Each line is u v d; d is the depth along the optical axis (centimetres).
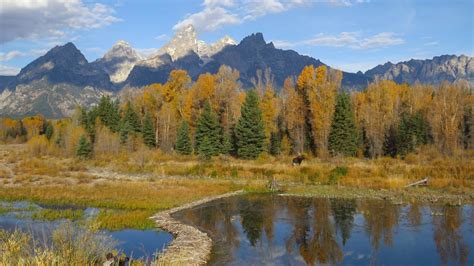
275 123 8131
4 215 2952
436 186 4097
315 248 2183
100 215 2911
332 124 6800
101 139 7806
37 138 8781
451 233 2434
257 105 6950
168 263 1394
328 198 3778
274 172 5156
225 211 3225
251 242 2317
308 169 5184
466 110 7469
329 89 6906
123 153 7488
